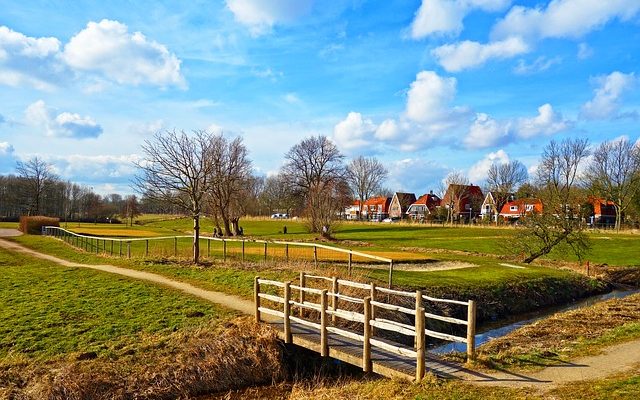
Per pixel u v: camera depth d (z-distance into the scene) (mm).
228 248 34938
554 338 12398
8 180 93125
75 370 10273
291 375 11930
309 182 75000
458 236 54750
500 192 94375
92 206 91875
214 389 10914
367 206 124938
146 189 23703
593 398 7535
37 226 51562
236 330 12578
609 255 37562
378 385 9453
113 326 13148
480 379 8812
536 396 7805
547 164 59656
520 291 22203
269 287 17297
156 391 10211
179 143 32000
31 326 13000
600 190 69812
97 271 21234
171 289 17531
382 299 15828
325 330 11148
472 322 9836
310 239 52812
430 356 10336
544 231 32156
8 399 9227
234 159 56250
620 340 11469
